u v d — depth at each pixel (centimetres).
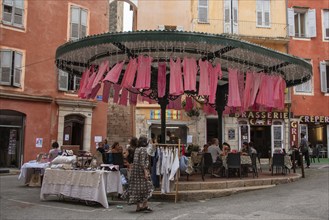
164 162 1066
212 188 1185
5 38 2091
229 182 1223
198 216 846
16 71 2116
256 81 1320
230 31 2609
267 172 1681
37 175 1455
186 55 1224
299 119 2602
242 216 838
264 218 816
